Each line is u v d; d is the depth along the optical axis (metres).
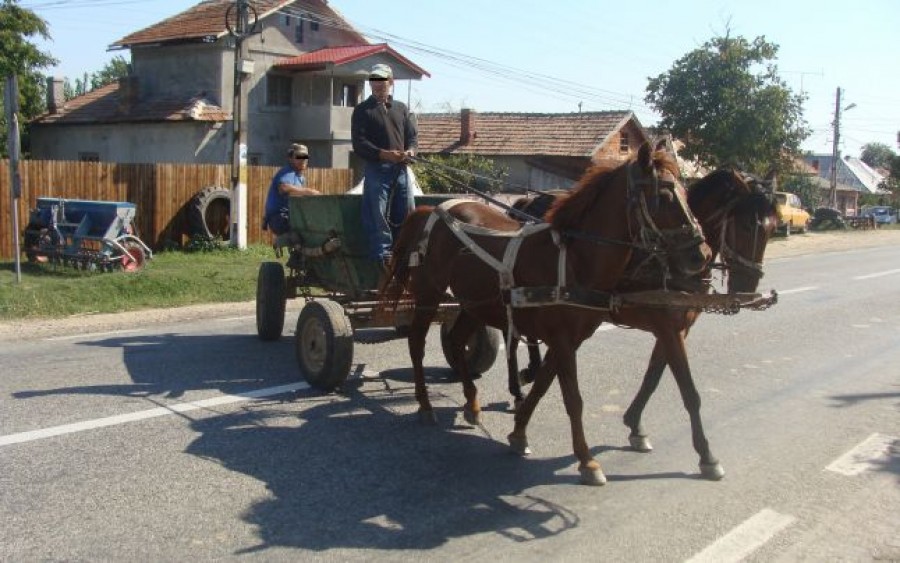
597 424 7.33
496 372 9.12
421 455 6.37
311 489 5.61
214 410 7.31
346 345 7.72
